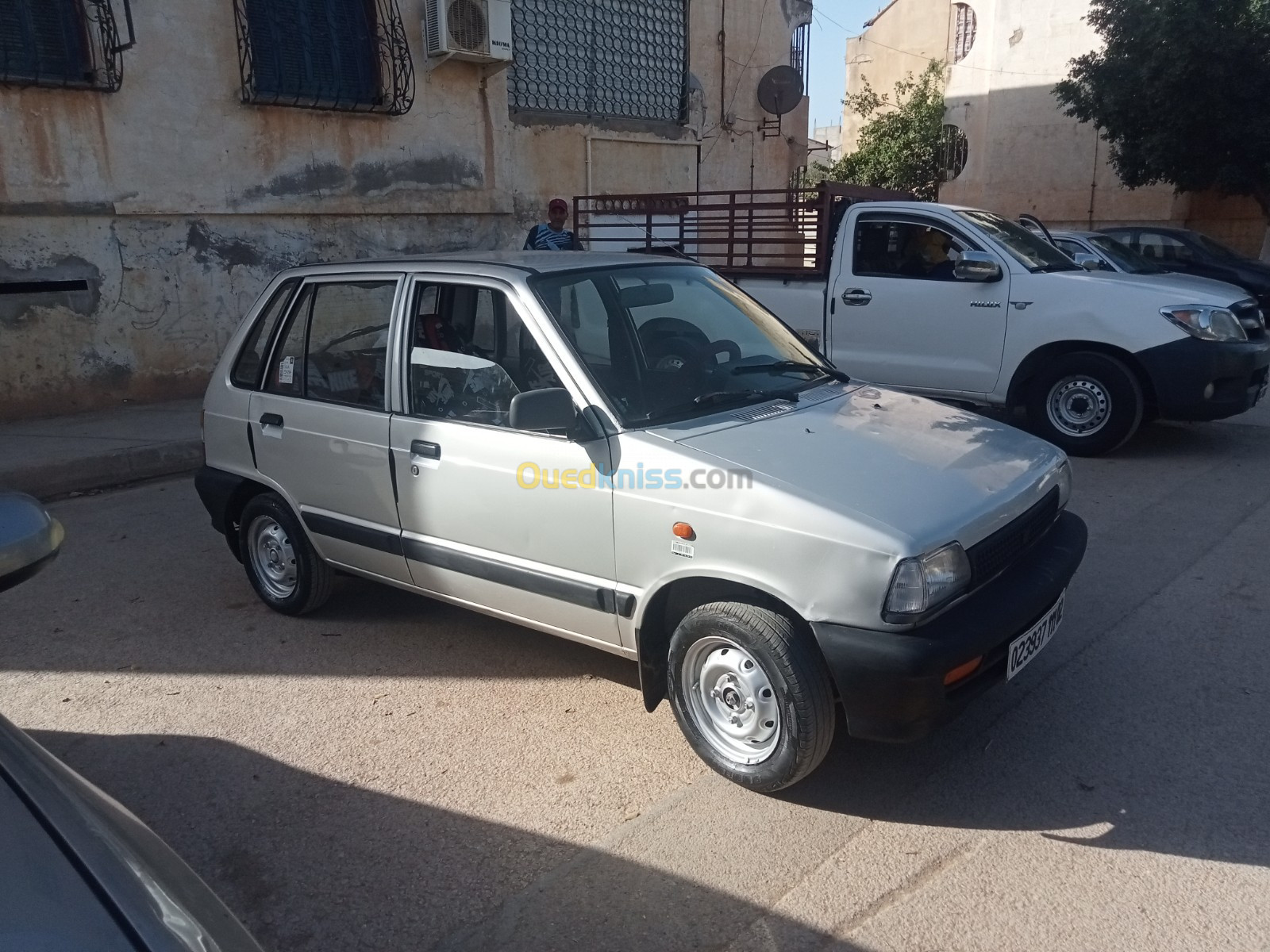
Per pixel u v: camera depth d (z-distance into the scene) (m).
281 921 2.89
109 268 9.70
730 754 3.42
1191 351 6.88
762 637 3.16
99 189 9.49
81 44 9.17
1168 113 17.23
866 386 4.44
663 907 2.88
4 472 7.36
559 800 3.43
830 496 3.14
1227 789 3.35
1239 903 2.81
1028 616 3.25
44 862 1.69
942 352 7.81
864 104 25.88
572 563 3.68
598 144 13.66
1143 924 2.74
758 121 15.85
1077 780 3.44
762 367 4.25
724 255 9.43
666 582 3.40
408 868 3.11
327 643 4.79
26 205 9.09
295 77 10.59
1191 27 16.09
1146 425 8.58
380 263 4.49
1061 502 3.87
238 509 5.19
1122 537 5.77
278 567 5.08
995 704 3.96
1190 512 6.17
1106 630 4.57
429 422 4.07
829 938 2.73
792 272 8.51
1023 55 23.86
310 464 4.60
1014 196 24.66
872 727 3.07
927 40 27.30
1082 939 2.69
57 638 4.95
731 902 2.89
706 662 3.44
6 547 2.16
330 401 4.54
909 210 7.91
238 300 10.63
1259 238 21.77
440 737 3.89
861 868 3.02
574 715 4.02
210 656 4.68
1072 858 3.03
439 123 11.88
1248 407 7.15
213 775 3.68
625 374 3.83
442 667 4.49
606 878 3.02
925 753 3.65
